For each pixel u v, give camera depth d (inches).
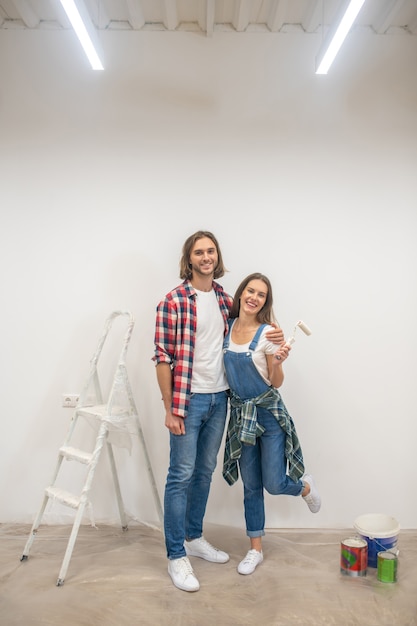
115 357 122.0
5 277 122.3
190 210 122.1
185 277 104.1
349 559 98.1
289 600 89.7
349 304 122.3
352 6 85.7
